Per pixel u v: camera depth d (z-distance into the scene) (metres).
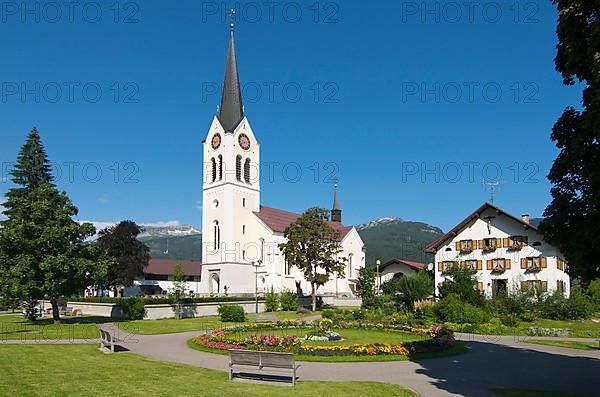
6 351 23.72
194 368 20.73
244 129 90.31
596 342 32.75
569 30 14.37
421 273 59.62
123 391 15.40
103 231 80.44
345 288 100.88
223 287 83.88
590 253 14.88
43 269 40.19
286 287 87.44
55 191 43.22
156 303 52.75
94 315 56.16
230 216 85.75
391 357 24.20
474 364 23.33
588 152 14.42
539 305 48.62
